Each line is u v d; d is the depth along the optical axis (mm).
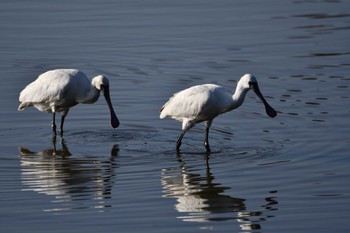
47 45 25391
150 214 12938
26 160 15961
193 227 12359
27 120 18922
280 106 19469
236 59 23609
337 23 27594
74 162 15828
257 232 12164
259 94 16234
